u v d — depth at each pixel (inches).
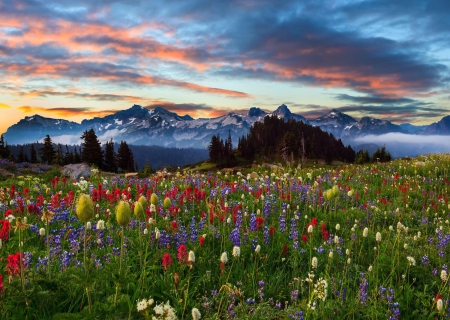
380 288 231.0
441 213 500.4
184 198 478.3
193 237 308.8
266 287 249.1
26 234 304.3
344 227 402.9
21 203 366.0
